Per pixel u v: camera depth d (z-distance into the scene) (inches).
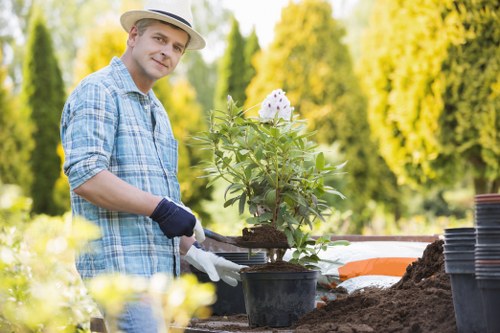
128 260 105.0
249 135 121.3
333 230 278.7
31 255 79.4
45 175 484.4
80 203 107.0
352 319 107.0
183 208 107.3
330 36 465.7
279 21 470.9
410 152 353.1
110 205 102.0
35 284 74.0
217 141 124.5
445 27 327.6
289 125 123.6
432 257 117.5
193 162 474.0
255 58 490.9
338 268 145.9
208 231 121.3
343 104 457.4
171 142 117.3
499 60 320.5
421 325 97.0
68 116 106.3
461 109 326.3
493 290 83.6
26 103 491.2
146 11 110.2
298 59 463.2
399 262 145.5
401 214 473.4
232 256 147.9
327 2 471.2
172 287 66.4
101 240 105.3
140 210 102.3
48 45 496.7
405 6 343.9
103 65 453.1
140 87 113.4
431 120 333.4
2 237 98.3
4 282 77.2
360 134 459.2
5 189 73.5
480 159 336.8
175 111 473.4
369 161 458.6
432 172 344.2
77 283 109.8
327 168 121.9
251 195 124.8
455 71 327.3
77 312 102.0
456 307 91.7
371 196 466.0
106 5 904.9
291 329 115.0
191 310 68.0
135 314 99.7
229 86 526.6
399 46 349.7
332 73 460.1
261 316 118.0
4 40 840.9
